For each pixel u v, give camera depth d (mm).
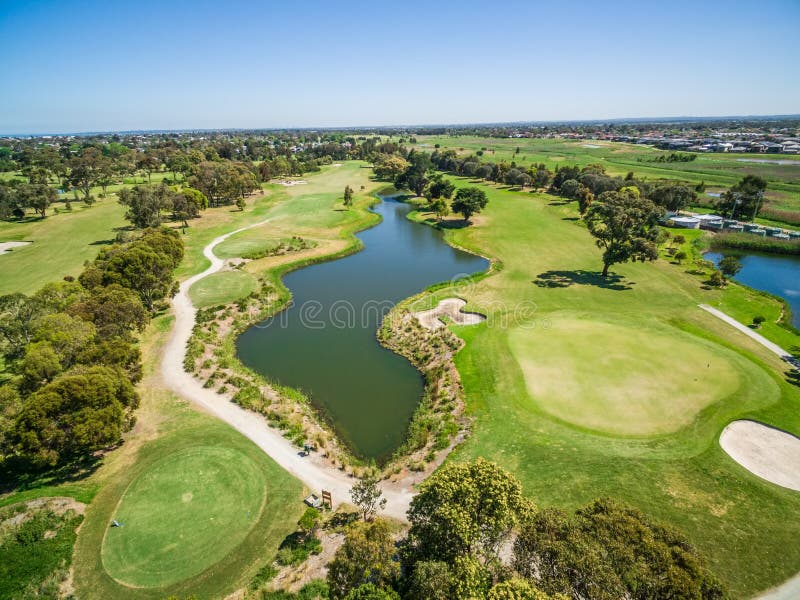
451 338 56531
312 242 105625
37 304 50312
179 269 85062
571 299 69688
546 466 34688
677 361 48781
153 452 37438
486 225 120250
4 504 31422
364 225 125250
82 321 46000
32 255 90625
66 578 26500
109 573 26922
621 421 39406
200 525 30312
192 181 144750
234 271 84125
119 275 61000
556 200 146875
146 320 53625
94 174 175875
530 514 23922
